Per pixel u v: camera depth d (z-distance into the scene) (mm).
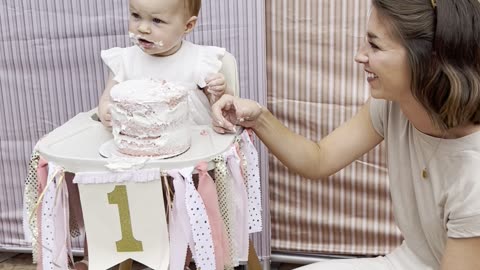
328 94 1674
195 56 1235
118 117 1047
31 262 1872
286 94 1693
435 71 908
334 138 1236
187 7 1171
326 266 1166
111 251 1072
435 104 930
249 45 1604
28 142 1777
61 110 1737
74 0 1629
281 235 1826
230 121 1211
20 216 1841
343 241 1802
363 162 1719
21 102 1740
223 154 1062
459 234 961
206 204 1039
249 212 1196
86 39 1664
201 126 1210
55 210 1059
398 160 1114
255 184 1190
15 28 1666
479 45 897
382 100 1148
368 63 993
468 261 964
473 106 909
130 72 1245
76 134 1168
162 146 1042
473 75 900
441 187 1011
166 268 1054
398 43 934
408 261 1155
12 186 1821
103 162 1019
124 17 1633
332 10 1600
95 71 1690
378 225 1769
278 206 1796
